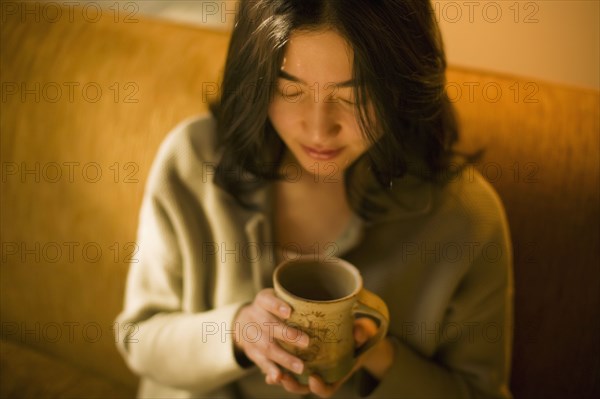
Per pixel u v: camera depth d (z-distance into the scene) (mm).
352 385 715
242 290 731
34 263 984
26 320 1023
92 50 924
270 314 550
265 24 537
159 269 761
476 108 780
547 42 899
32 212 963
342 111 560
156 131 875
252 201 715
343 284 569
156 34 920
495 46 938
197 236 750
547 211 756
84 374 995
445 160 709
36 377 967
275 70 545
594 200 741
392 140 597
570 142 750
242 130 646
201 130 760
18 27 967
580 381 778
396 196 695
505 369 749
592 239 746
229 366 656
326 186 698
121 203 908
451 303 731
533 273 771
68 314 987
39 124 940
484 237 705
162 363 711
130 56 906
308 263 572
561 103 768
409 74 559
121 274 932
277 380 564
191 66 876
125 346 758
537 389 800
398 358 693
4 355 1001
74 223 944
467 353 742
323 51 521
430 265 717
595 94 779
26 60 950
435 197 708
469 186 720
